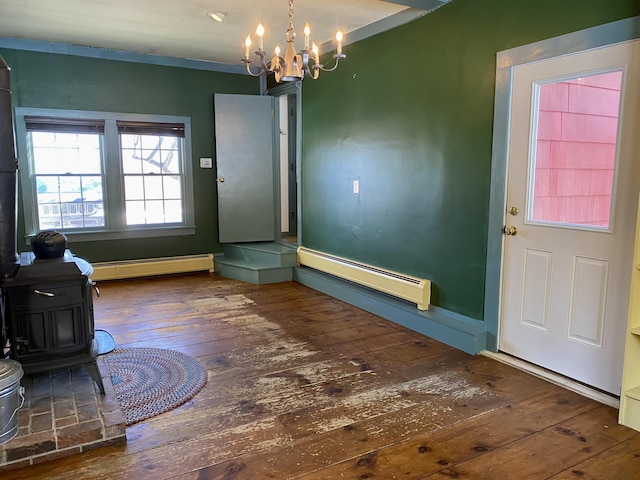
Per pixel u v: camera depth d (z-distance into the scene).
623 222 2.43
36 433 2.04
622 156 2.40
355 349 3.32
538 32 2.75
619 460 2.03
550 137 2.77
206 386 2.72
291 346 3.38
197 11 3.76
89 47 4.96
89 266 2.60
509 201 3.03
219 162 5.68
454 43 3.32
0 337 2.38
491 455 2.06
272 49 4.98
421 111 3.66
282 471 1.95
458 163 3.36
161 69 5.37
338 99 4.67
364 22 4.06
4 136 2.29
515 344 3.08
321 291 4.91
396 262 4.07
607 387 2.57
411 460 2.03
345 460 2.03
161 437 2.20
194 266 5.71
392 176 4.02
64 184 5.09
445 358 3.15
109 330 3.69
